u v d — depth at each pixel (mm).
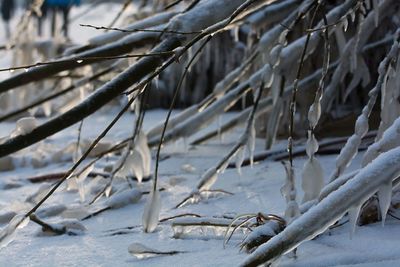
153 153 3742
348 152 2629
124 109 2574
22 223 2545
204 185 2982
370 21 3266
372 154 2516
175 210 2902
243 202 2936
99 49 3102
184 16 2799
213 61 5551
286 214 2484
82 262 2541
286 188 2559
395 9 3455
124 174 2986
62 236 2736
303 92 3705
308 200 2625
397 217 2617
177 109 5816
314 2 2777
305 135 3775
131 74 2732
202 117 3486
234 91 3473
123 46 3105
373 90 2662
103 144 3740
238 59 5184
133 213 2924
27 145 2680
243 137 3023
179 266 2469
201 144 3896
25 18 3867
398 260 2385
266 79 3018
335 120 3947
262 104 3527
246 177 3244
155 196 2701
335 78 3479
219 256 2500
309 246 2506
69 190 3197
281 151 3508
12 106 4918
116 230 2762
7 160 3678
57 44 4414
